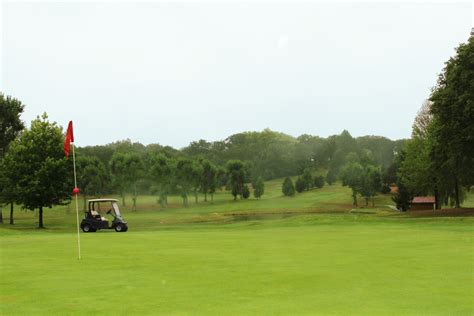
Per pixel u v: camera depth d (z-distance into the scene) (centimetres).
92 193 7775
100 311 893
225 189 9475
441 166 4872
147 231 3591
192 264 1486
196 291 1068
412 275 1236
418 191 6638
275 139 11969
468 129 4172
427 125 6359
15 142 4916
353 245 1983
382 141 11381
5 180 4766
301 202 8431
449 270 1308
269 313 862
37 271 1378
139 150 12144
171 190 8144
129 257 1680
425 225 3331
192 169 8281
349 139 11212
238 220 5412
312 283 1146
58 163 4653
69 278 1254
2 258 1692
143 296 1021
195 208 7775
